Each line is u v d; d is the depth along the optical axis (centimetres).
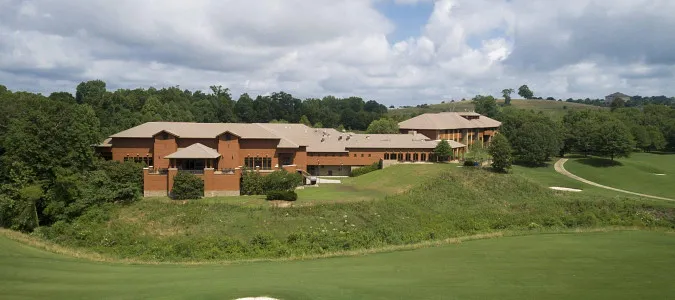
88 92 16738
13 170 5984
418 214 6656
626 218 6819
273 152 8300
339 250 4909
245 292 2875
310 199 6756
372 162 9838
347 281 3225
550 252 4216
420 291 2911
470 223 6372
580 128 12600
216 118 16662
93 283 3148
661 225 6581
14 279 3125
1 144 6912
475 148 10544
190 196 6794
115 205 6325
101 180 6500
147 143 7950
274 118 18775
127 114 12088
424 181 8012
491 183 8325
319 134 10394
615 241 4756
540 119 13062
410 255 4325
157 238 5466
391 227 6050
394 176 8550
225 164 7925
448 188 7862
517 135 11456
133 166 7350
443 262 3912
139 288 3005
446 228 6178
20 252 4144
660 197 8406
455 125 12656
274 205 6375
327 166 9819
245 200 6662
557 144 11556
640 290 2855
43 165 6134
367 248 4969
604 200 7681
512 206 7456
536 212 7138
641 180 9762
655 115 16875
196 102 17662
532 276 3297
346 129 18750
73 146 6531
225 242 5209
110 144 8256
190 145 7912
